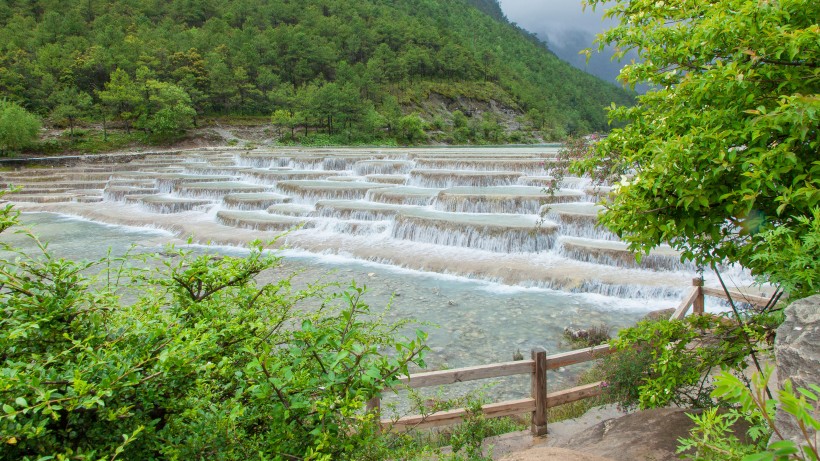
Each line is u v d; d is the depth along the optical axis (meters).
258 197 28.94
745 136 3.44
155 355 2.74
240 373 2.92
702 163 3.71
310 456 2.51
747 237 4.10
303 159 42.03
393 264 18.73
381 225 22.42
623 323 13.06
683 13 4.43
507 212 23.09
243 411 2.62
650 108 4.91
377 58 110.81
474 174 29.61
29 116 54.88
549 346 11.84
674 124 4.30
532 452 3.97
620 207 4.26
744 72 3.70
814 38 3.28
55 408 2.16
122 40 82.38
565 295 15.29
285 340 3.30
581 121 149.62
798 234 3.51
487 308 14.27
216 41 91.44
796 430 2.24
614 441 5.09
